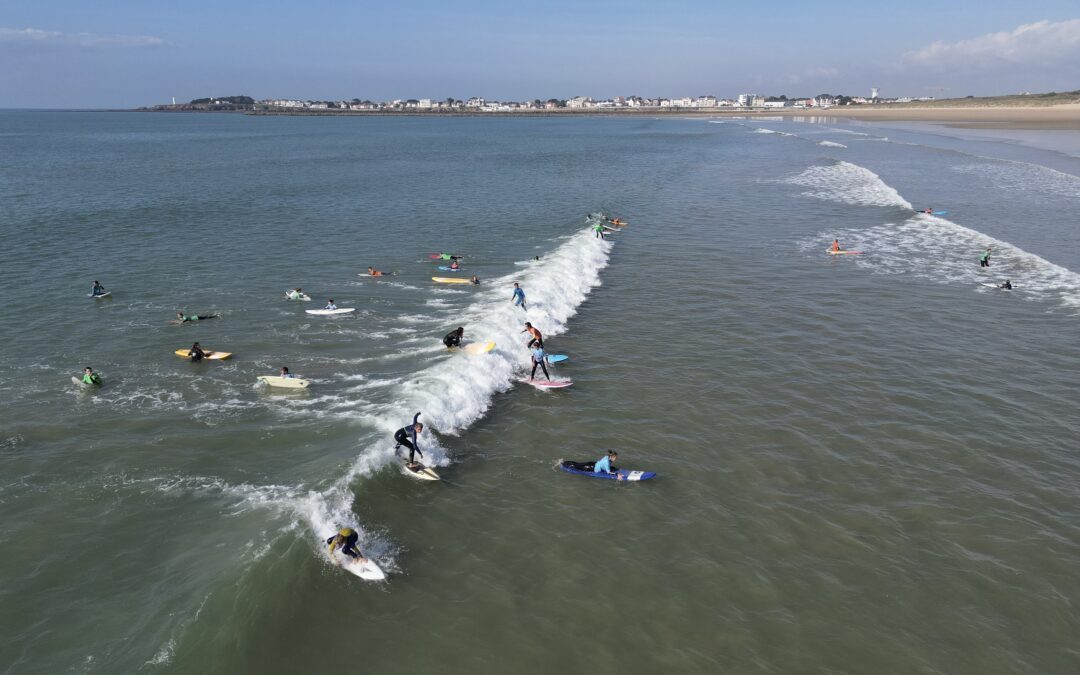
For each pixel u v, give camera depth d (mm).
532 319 31141
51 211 56312
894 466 19938
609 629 13773
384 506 17391
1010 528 17203
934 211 57469
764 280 38500
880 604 14641
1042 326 31312
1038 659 13336
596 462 19453
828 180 77312
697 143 149625
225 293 35125
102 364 26062
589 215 56094
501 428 22094
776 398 24234
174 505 17031
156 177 83375
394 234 50125
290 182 79312
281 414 22016
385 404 22547
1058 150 105500
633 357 27922
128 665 12203
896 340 29656
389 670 12578
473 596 14547
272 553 14852
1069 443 21266
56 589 14148
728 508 17922
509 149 137750
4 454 19438
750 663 13070
